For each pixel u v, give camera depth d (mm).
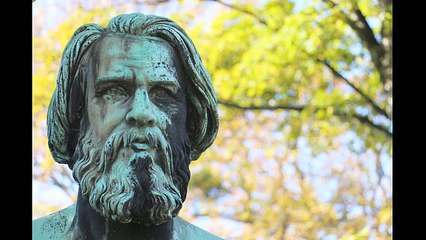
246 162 8523
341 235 8250
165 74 3148
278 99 8203
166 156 3096
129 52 3162
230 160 8539
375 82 8094
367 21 8047
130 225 3137
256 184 8539
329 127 8258
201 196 8578
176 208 3098
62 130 3217
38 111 7578
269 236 8477
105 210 3070
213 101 3242
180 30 3227
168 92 3158
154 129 3098
